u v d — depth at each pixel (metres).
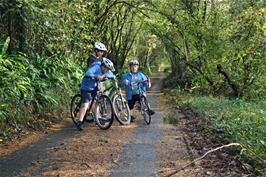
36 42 13.12
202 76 18.52
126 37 31.56
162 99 19.77
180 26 17.28
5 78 9.41
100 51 10.10
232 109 11.94
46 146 7.76
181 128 9.95
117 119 10.30
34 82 11.07
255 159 6.20
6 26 12.01
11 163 6.51
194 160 6.34
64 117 11.54
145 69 44.00
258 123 9.20
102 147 7.66
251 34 14.66
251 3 14.31
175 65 31.30
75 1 13.87
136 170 6.10
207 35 15.94
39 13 11.90
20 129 9.03
